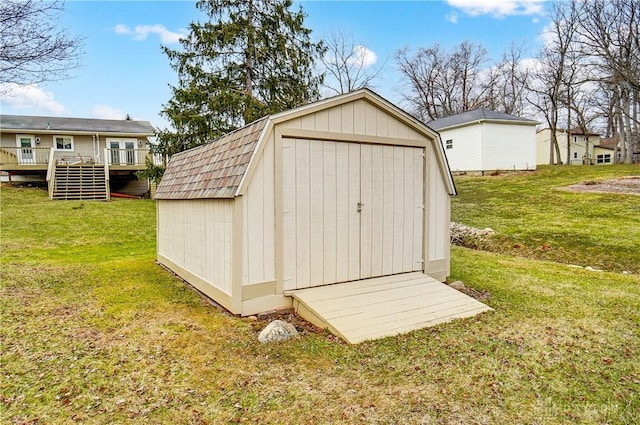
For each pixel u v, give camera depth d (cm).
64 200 1451
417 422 228
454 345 337
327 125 451
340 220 468
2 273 592
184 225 573
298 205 438
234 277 408
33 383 276
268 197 420
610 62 1817
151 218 1226
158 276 605
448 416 234
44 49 711
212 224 468
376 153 494
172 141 1408
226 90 1381
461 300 446
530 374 285
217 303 458
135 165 1752
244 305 412
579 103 2377
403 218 521
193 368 299
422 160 536
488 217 1102
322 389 266
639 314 422
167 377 285
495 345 337
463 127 1948
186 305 459
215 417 235
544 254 784
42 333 368
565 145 3062
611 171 1661
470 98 3153
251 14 1408
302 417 235
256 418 234
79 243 897
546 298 484
